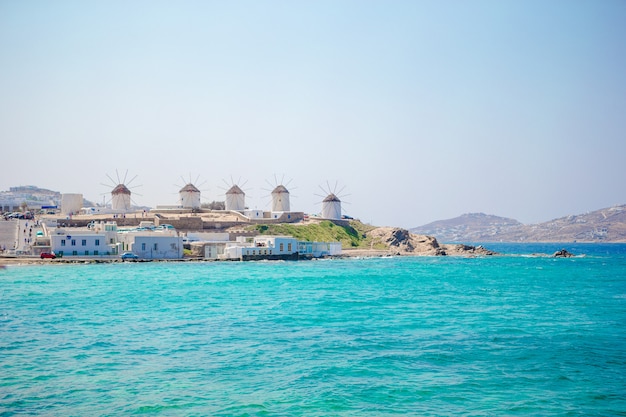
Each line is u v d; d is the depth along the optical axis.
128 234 153.25
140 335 51.62
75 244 147.88
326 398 34.84
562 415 32.41
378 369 40.69
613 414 32.56
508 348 46.81
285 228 194.50
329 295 82.31
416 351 45.72
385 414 32.47
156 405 33.47
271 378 38.56
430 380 38.28
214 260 158.12
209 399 34.53
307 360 42.94
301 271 128.50
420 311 66.56
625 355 44.62
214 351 45.62
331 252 187.25
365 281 105.75
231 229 186.25
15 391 35.69
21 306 69.12
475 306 71.12
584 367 41.34
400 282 104.44
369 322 58.75
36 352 45.12
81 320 59.31
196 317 61.44
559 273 130.25
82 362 42.22
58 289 87.69
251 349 46.31
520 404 34.00
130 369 40.47
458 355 44.50
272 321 59.16
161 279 105.44
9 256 143.50
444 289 92.19
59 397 34.69
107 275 112.88
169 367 41.06
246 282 101.38
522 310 67.75
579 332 53.41
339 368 40.91
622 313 65.31
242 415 32.12
